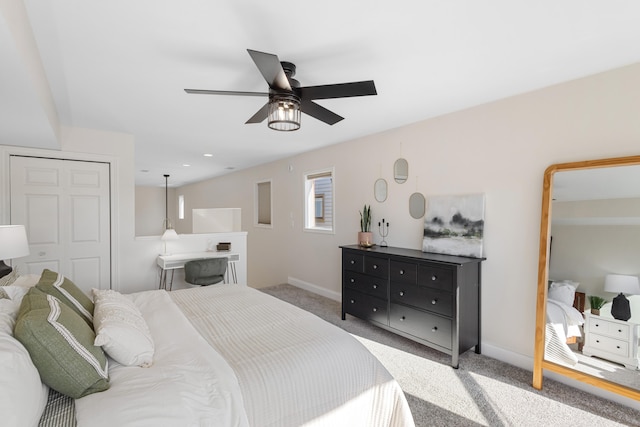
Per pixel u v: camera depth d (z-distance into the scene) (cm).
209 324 189
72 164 353
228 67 207
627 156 202
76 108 285
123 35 169
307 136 395
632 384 199
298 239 515
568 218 226
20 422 85
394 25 162
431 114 308
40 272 337
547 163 241
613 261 207
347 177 420
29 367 100
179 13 151
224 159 552
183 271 427
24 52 144
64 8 145
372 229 387
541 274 236
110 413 103
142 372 129
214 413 115
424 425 187
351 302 357
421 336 281
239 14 152
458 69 212
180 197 1035
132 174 382
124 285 383
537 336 234
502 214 267
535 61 201
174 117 314
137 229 1005
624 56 194
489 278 275
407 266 293
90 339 126
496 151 270
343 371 156
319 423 144
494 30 166
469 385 230
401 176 351
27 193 331
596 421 190
